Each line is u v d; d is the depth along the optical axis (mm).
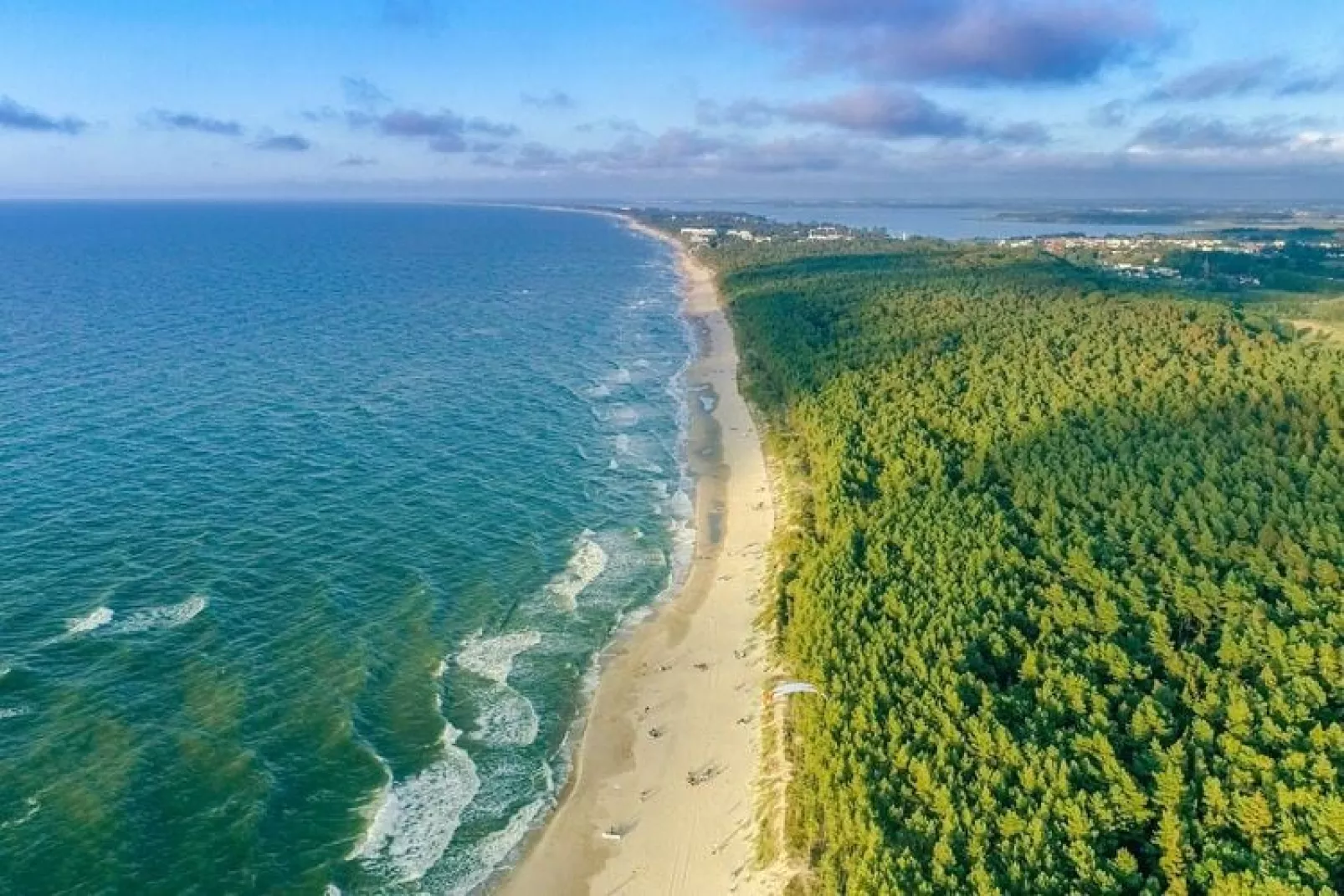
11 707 74125
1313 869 51562
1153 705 65562
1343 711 66562
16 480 113500
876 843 56219
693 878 64562
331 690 80312
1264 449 110438
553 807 71188
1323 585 82562
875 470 114062
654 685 85500
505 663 87562
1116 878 54000
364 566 100938
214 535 103875
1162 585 83188
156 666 80875
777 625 90812
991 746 63594
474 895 63125
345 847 65688
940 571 86688
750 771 73688
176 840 63688
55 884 59312
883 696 69688
